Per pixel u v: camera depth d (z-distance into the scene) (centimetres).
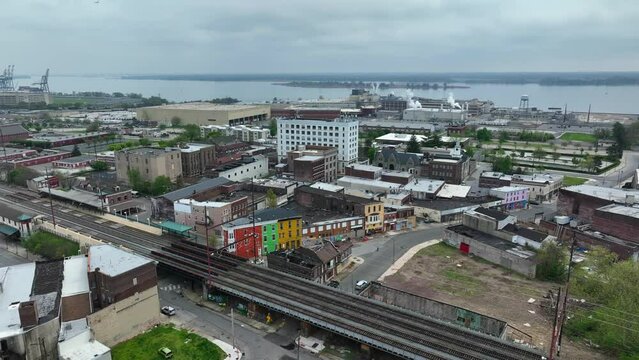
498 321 7862
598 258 9519
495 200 15512
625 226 11750
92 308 7650
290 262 9969
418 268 10869
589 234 12056
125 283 7700
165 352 7294
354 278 10319
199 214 12750
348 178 17788
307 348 7681
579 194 13925
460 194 16050
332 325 7575
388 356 7444
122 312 7700
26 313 6500
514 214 15238
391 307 8162
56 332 6812
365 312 8000
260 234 11462
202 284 9588
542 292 9631
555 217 13962
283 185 16162
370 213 13138
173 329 8156
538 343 7744
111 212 14275
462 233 12206
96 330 7325
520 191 15925
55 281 7894
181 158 18600
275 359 7356
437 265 11044
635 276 8181
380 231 13388
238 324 8438
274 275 9512
